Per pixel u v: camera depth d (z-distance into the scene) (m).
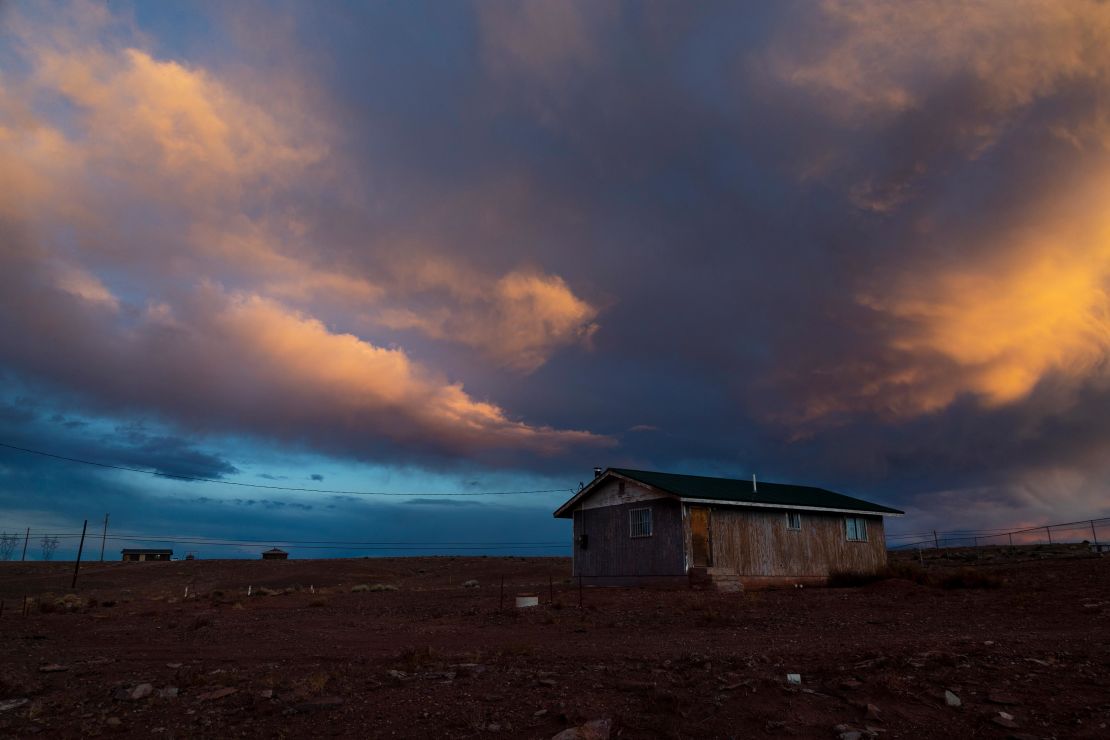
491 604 23.19
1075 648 9.69
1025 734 6.31
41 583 52.25
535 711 7.57
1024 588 19.39
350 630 17.23
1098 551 38.00
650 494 29.31
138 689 9.22
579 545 33.00
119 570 62.97
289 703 8.34
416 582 50.44
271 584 53.06
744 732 6.68
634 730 6.88
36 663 12.29
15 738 7.54
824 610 17.73
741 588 27.28
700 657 10.19
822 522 31.98
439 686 8.98
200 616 22.45
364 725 7.44
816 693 7.69
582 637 14.58
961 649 9.84
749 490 31.81
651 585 28.58
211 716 8.03
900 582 23.52
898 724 6.75
